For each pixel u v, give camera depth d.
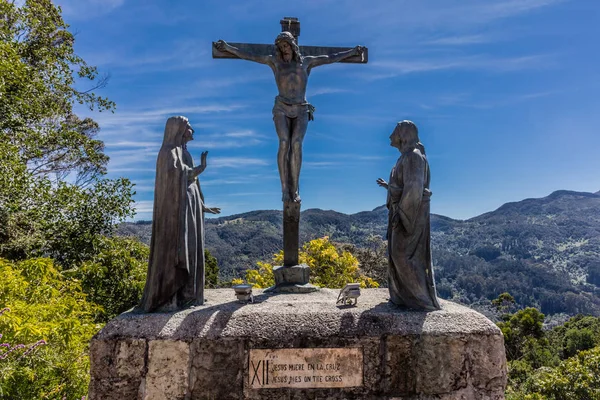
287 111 5.62
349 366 4.32
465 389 4.34
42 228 11.27
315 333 4.32
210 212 5.21
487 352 4.38
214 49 5.70
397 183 4.88
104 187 12.16
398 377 4.32
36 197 10.96
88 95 13.20
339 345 4.32
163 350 4.20
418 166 4.75
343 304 4.80
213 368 4.23
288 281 5.62
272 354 4.27
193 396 4.19
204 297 5.27
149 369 4.18
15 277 5.50
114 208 12.20
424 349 4.35
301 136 5.61
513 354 23.34
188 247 4.70
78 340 5.73
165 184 4.59
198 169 4.87
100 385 4.14
